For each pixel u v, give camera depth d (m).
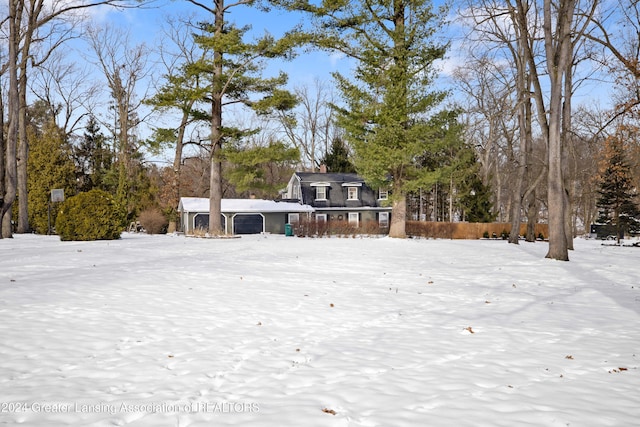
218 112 30.44
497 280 12.70
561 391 4.54
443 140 28.70
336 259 17.80
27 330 6.63
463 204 47.59
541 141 49.59
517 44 27.16
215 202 31.09
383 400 4.24
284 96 29.20
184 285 10.89
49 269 12.93
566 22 17.55
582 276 13.58
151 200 44.38
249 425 3.68
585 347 6.23
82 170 51.19
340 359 5.56
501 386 4.66
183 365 5.25
